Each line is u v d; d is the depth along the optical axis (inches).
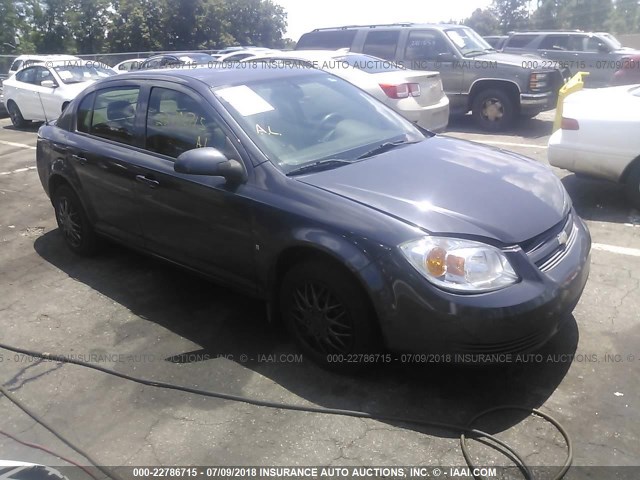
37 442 115.6
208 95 149.7
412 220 114.2
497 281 109.4
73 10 1779.0
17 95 514.9
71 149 187.5
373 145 151.3
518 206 121.9
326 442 110.8
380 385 125.5
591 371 125.5
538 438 108.0
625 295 156.5
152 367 137.5
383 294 112.9
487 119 405.4
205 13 1710.1
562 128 224.2
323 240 118.9
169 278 184.4
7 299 176.9
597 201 232.4
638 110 208.7
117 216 176.6
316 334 129.5
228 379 131.2
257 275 137.7
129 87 173.6
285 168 134.9
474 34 442.9
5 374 138.9
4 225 246.5
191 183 145.1
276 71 170.1
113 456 110.7
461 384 124.2
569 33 617.9
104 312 165.2
